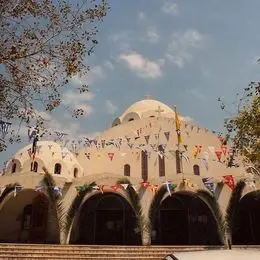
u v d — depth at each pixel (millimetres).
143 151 34156
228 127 18375
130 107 48281
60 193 25906
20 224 29484
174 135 35281
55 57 11062
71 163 32219
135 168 34188
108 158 35188
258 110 17359
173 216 30578
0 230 28766
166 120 36438
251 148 17859
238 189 26578
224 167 32875
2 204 26078
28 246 21250
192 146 34625
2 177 27047
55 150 32219
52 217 28641
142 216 25719
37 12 10844
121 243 29484
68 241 24844
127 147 35438
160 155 31984
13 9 10539
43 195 29109
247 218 30859
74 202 25891
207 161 33344
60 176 29312
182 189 27047
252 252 4062
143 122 36938
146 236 25047
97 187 26438
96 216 30297
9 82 10828
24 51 10734
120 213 30562
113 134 37156
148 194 26594
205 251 4215
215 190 26984
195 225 30000
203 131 35656
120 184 26750
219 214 26109
